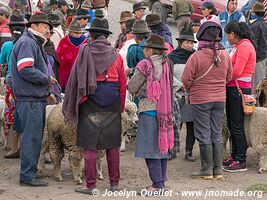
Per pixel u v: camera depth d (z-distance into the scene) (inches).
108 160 343.3
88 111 330.3
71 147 354.9
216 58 368.8
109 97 331.9
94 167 338.6
